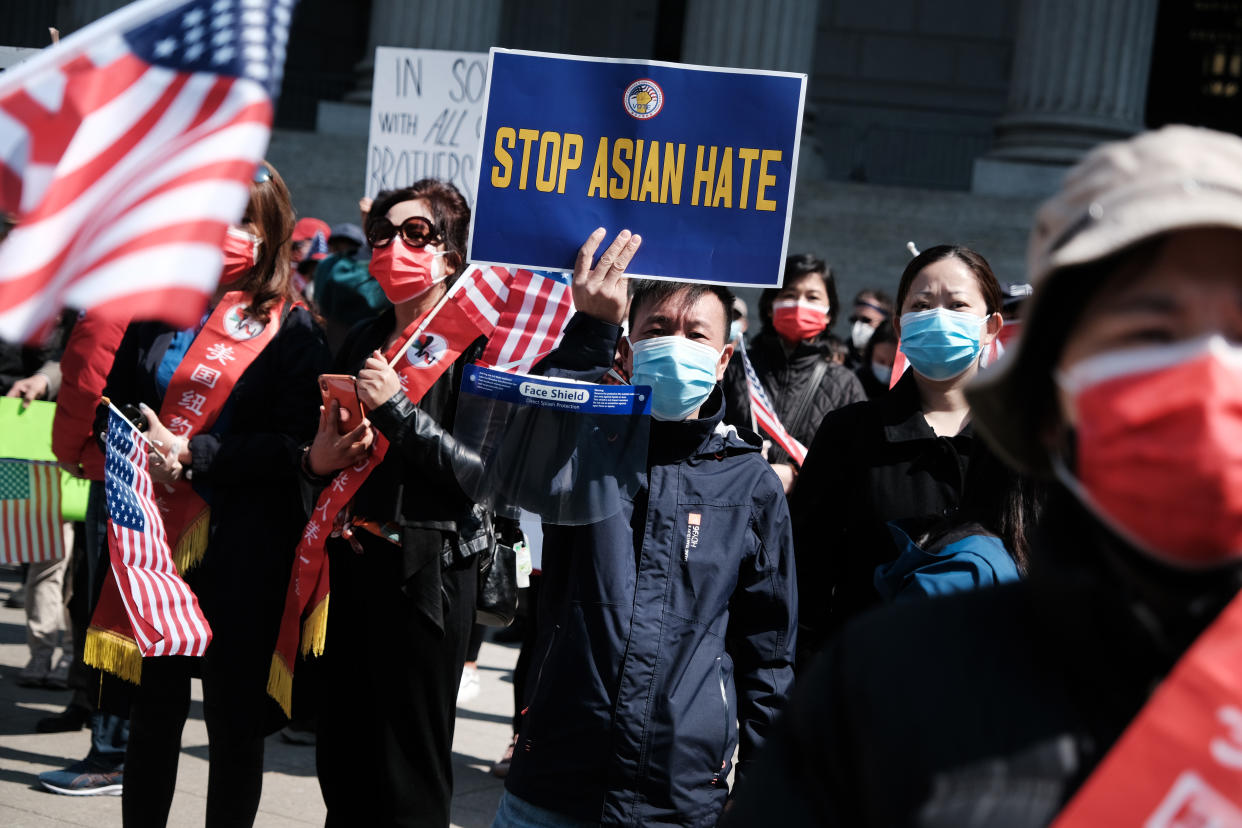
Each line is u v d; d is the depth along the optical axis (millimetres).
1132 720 1173
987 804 1160
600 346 3072
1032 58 16016
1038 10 16000
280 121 22438
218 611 3516
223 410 3633
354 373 3684
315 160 16469
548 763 2764
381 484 3299
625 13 21578
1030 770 1166
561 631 2834
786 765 1315
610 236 3197
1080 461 1201
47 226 1921
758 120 3160
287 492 3658
